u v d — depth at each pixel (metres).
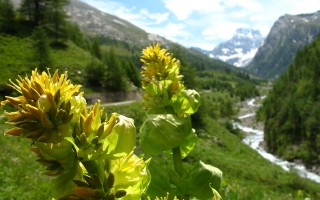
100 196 2.07
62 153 2.08
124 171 2.31
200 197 3.63
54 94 1.97
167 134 3.60
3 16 97.50
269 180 42.47
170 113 3.86
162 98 3.82
